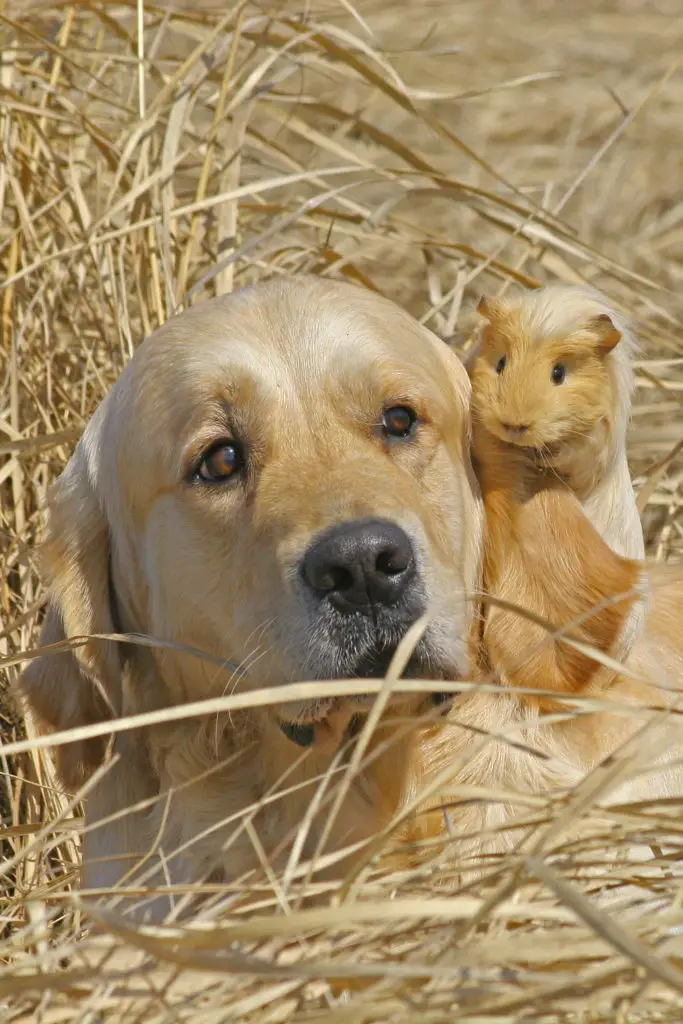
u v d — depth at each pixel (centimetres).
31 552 825
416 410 636
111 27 1104
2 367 994
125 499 685
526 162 1625
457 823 610
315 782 638
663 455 1002
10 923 687
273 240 1104
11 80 1070
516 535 616
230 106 1004
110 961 516
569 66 1889
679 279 1322
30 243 1020
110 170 1091
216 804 652
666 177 1563
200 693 656
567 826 475
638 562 615
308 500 590
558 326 574
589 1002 426
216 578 628
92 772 692
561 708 618
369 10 1984
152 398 657
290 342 634
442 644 580
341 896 489
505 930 495
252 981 470
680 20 2028
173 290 961
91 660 682
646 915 470
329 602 570
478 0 2097
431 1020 412
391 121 1672
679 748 649
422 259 1250
